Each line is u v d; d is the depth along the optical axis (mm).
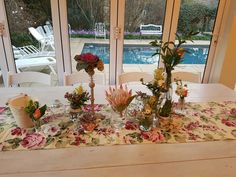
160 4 2209
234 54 2385
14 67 2293
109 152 916
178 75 1778
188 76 1803
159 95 1060
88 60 992
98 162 857
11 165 830
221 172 832
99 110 1242
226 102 1421
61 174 794
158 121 1109
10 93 1450
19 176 780
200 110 1297
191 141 1004
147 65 2465
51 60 2340
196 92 1569
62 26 2150
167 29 2287
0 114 1187
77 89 1159
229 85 2549
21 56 2297
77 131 1045
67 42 2232
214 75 2576
